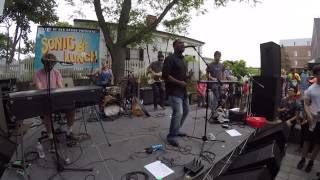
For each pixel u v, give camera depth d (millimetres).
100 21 10422
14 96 2633
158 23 10414
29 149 3627
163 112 6547
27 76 9492
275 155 3160
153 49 13805
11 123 4352
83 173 2998
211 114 5789
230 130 5020
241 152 4055
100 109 5641
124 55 10648
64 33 7051
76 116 5605
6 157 3246
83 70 8398
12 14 11250
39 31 6859
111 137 4281
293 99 6125
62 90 3029
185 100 4191
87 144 3902
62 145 3799
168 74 3877
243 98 6410
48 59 2941
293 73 10312
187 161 3439
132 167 3193
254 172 2801
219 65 5953
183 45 4008
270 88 5676
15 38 11805
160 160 3418
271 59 5680
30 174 2936
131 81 6848
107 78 6855
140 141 4129
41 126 4777
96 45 7336
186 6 10531
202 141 4266
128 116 5934
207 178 3186
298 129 5840
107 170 3094
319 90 4289
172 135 4016
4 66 9172
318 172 4484
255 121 5320
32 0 11328
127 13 10359
